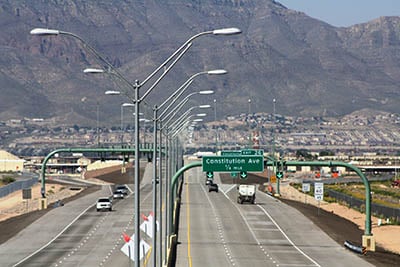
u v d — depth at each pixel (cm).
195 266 14362
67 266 14300
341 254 16425
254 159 15475
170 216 15562
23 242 17925
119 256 15425
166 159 16212
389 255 16662
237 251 16488
